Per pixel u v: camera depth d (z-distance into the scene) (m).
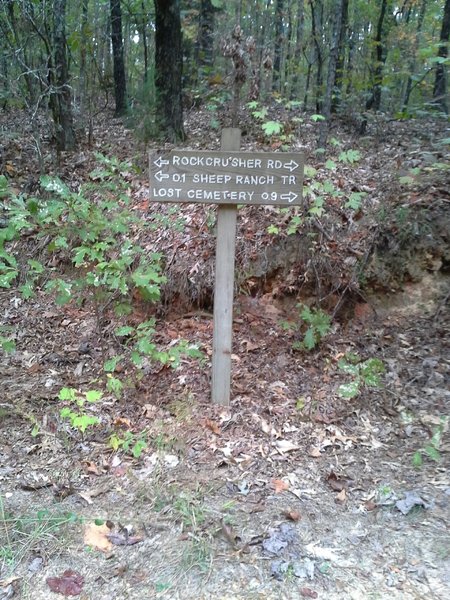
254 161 3.24
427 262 4.66
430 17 12.12
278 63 10.70
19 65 6.52
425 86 10.12
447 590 2.29
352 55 11.53
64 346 4.45
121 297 4.61
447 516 2.73
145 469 3.09
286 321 4.50
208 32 10.49
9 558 2.46
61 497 2.87
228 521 2.68
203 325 4.63
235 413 3.59
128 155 6.80
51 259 5.20
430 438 3.37
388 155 6.38
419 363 4.12
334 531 2.64
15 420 3.54
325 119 6.06
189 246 4.91
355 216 4.88
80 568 2.42
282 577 2.36
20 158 6.62
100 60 9.79
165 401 3.73
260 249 4.81
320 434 3.42
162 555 2.49
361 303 4.68
